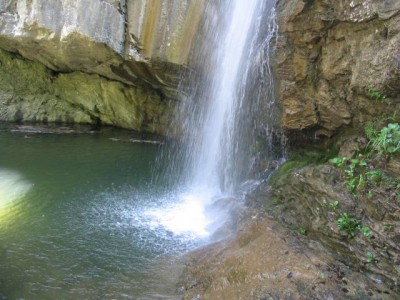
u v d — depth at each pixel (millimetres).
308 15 4758
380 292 3385
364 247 3752
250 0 6094
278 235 4473
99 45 8492
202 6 7266
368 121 4582
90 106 12055
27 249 5055
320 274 3682
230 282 3955
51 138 10773
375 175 3998
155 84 9852
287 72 5242
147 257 4934
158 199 6852
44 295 4152
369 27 4250
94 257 4918
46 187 7258
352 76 4480
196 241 5336
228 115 6758
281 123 5578
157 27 7895
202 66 7605
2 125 11766
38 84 12164
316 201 4484
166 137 11102
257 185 5777
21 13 9141
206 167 7812
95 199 6781
